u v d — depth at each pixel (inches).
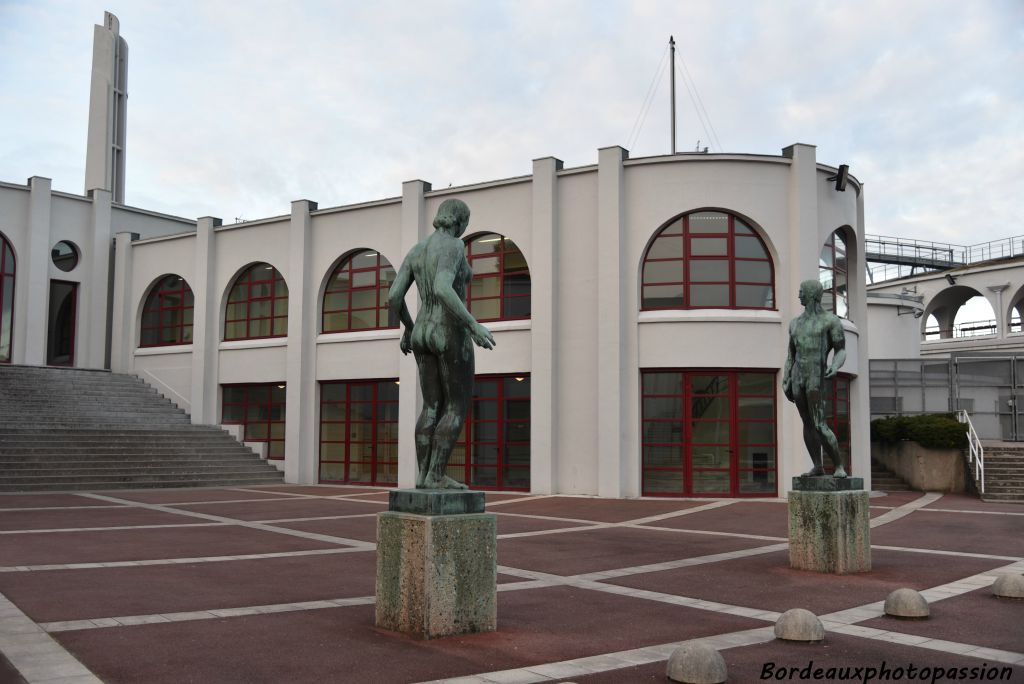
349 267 1151.6
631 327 940.6
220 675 249.6
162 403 1274.6
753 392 932.0
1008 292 2058.3
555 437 962.1
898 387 1272.1
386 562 308.7
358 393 1127.6
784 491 912.9
